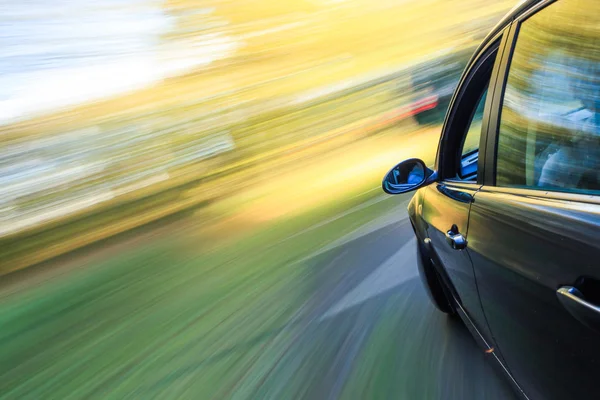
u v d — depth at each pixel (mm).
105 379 3984
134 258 7602
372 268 4859
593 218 1295
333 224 6762
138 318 5137
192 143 11555
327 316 4070
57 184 9938
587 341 1295
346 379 3145
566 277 1342
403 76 12188
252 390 3287
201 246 7398
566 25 1616
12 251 8766
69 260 8469
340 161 10859
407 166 2717
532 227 1547
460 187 2381
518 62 1925
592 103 1488
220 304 4953
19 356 4906
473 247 2033
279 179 10875
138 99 11852
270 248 6441
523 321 1689
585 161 1470
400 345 3367
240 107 12320
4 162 9891
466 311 2627
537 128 1752
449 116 2701
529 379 1831
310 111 12250
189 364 3865
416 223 3223
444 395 2762
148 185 10695
